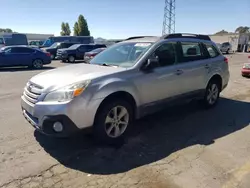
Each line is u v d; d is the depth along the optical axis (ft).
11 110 18.30
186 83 15.90
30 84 12.14
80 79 11.19
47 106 10.61
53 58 76.95
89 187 9.00
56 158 11.09
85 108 10.89
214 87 19.08
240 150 12.07
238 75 39.70
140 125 15.30
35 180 9.40
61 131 10.66
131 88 12.51
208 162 10.85
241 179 9.58
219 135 13.94
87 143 12.59
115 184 9.19
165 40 14.88
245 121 16.34
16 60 47.55
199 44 17.54
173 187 9.04
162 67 14.28
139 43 14.85
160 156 11.39
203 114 17.70
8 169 10.12
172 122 15.94
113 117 12.26
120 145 12.46
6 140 12.87
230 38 153.89
